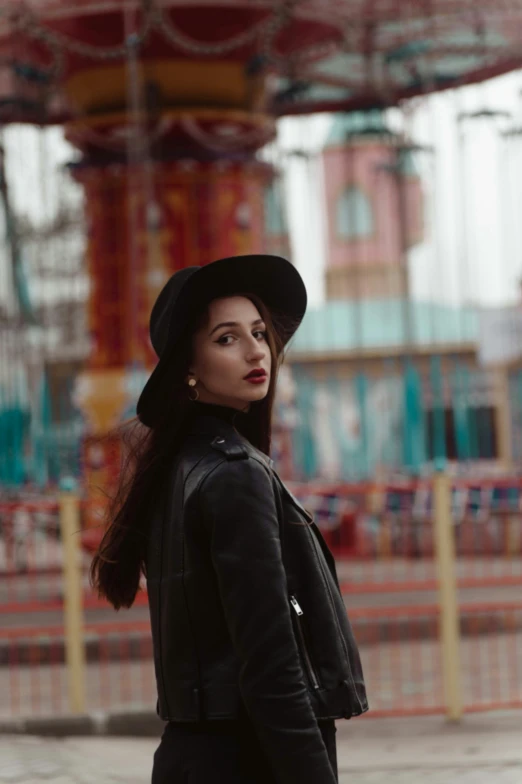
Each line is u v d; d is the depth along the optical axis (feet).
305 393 79.25
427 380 75.77
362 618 37.19
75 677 27.50
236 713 8.48
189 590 8.69
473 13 52.08
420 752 24.03
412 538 47.55
